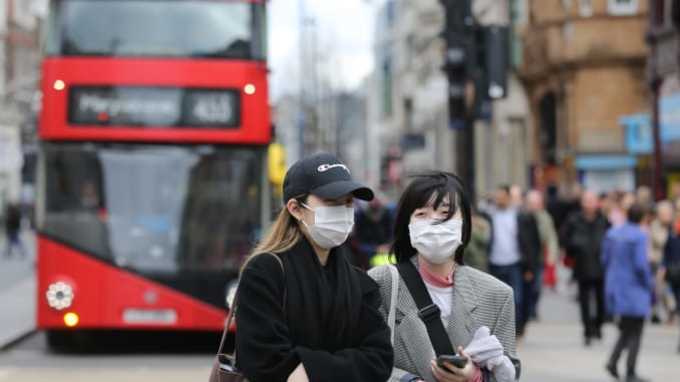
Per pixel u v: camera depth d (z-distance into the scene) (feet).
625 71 234.99
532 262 101.65
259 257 29.25
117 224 92.79
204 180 93.91
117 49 94.22
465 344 32.78
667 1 189.16
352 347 29.58
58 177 93.09
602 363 89.56
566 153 238.68
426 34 341.41
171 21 94.89
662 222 119.85
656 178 186.50
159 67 93.91
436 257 32.89
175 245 92.99
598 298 104.22
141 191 93.30
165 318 92.27
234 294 31.27
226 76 94.32
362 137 579.07
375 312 30.07
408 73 393.91
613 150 234.58
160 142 93.97
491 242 101.30
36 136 98.84
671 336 111.24
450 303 33.35
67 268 92.07
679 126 188.55
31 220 375.66
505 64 86.43
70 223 92.58
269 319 28.53
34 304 145.59
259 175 94.53
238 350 28.99
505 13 263.90
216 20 95.35
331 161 30.04
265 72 95.35
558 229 172.04
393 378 32.09
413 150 263.70
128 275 92.12
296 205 29.91
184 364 91.66
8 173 407.23
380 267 33.63
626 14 234.58
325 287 29.35
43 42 97.50
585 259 102.94
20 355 98.68
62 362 93.20
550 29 241.55
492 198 126.82
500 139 264.93
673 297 127.85
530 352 96.84
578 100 236.84
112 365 90.89
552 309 137.18
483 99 85.92
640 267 79.05
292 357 28.32
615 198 130.21
